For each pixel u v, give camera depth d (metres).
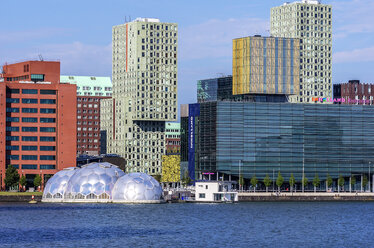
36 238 199.00
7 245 185.75
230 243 192.75
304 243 194.50
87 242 191.50
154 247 184.00
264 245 190.38
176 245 187.75
